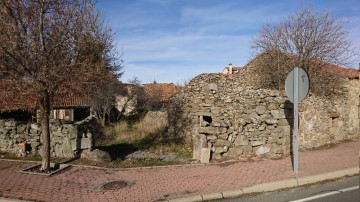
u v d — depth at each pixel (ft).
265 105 34.01
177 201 20.74
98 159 33.76
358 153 33.91
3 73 26.96
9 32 25.76
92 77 28.25
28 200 21.26
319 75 49.49
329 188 22.98
